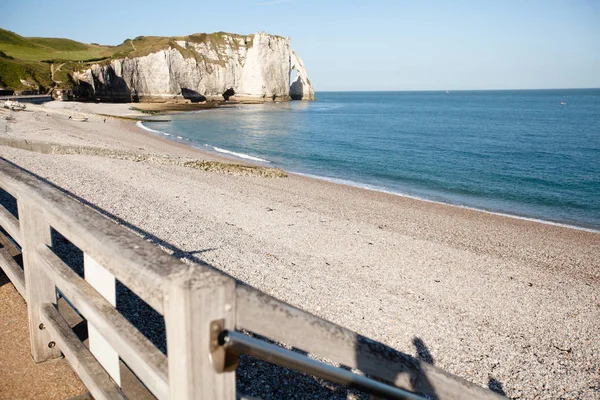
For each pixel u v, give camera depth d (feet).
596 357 19.89
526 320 23.18
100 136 106.52
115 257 4.92
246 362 13.71
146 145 102.58
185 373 3.88
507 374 17.51
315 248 31.37
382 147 134.72
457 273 29.71
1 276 12.98
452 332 20.51
